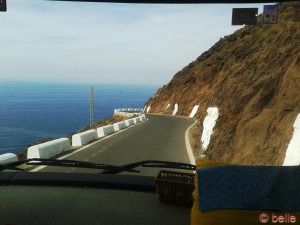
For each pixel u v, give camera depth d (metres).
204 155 15.90
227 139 14.99
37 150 12.90
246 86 17.16
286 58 16.25
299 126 9.61
